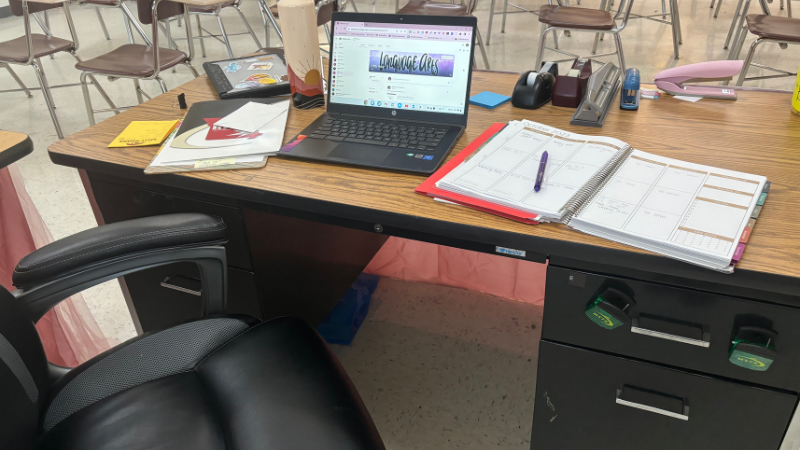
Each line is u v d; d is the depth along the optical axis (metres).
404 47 1.10
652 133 1.04
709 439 0.88
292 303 1.37
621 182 0.85
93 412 0.82
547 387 0.97
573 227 0.78
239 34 4.73
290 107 1.26
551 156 0.93
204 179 0.97
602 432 0.97
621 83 1.30
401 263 1.87
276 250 1.23
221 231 0.91
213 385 0.85
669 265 0.71
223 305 1.00
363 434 0.77
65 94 3.58
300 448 0.73
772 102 1.17
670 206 0.78
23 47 2.87
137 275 1.29
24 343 0.76
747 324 0.75
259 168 1.00
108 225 0.88
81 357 1.47
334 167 0.99
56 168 2.67
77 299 1.52
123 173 1.04
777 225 0.76
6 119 3.23
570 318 0.87
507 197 0.83
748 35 4.07
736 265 0.69
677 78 1.21
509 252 0.85
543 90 1.19
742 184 0.83
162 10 2.88
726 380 0.81
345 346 1.64
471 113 1.18
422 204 0.87
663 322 0.80
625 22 2.63
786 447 0.83
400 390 1.49
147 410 0.82
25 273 0.79
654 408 0.87
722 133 1.03
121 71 2.50
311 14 1.15
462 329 1.69
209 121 1.17
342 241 1.59
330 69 1.16
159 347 0.91
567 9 2.89
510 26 4.61
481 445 1.33
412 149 1.01
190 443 0.76
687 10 4.80
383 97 1.13
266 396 0.81
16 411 0.72
